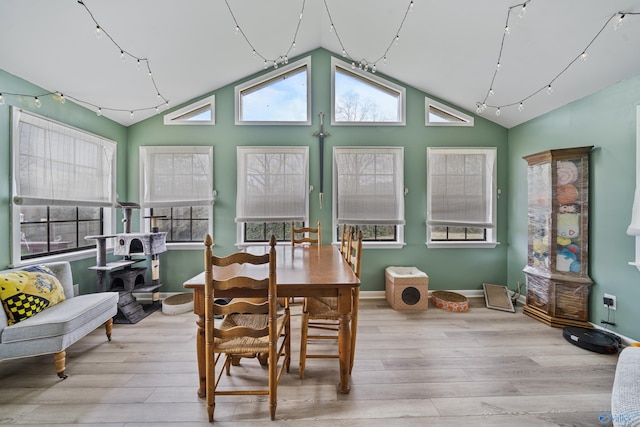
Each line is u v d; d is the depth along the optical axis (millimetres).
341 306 1701
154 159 3523
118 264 2924
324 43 3543
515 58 2580
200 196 3545
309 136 3621
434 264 3672
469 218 3633
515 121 3457
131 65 2691
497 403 1660
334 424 1504
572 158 2641
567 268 2691
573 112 2746
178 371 1984
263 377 1929
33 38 2080
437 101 3662
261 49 3209
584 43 2176
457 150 3623
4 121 2232
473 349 2283
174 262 3572
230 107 3586
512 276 3574
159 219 3654
